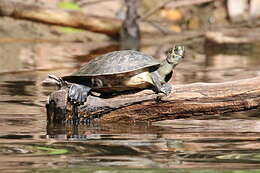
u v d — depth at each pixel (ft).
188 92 26.18
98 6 76.13
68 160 19.54
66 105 26.68
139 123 26.86
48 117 27.20
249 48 64.75
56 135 24.13
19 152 20.83
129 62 25.68
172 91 26.21
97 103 26.55
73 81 27.04
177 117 26.63
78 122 26.81
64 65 50.11
